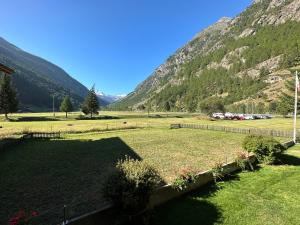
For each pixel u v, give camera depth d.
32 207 13.59
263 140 23.30
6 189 16.44
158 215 12.63
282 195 15.70
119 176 11.15
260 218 12.73
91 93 106.25
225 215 12.95
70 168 22.09
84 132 51.50
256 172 20.73
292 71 152.38
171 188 14.55
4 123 78.00
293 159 25.58
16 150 31.03
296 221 12.52
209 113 114.19
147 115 128.25
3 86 91.44
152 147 33.94
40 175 19.77
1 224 11.67
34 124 72.94
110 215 11.09
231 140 41.84
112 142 38.25
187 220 12.30
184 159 26.36
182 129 59.91
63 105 107.25
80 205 13.83
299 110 105.38
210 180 17.81
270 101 182.88
